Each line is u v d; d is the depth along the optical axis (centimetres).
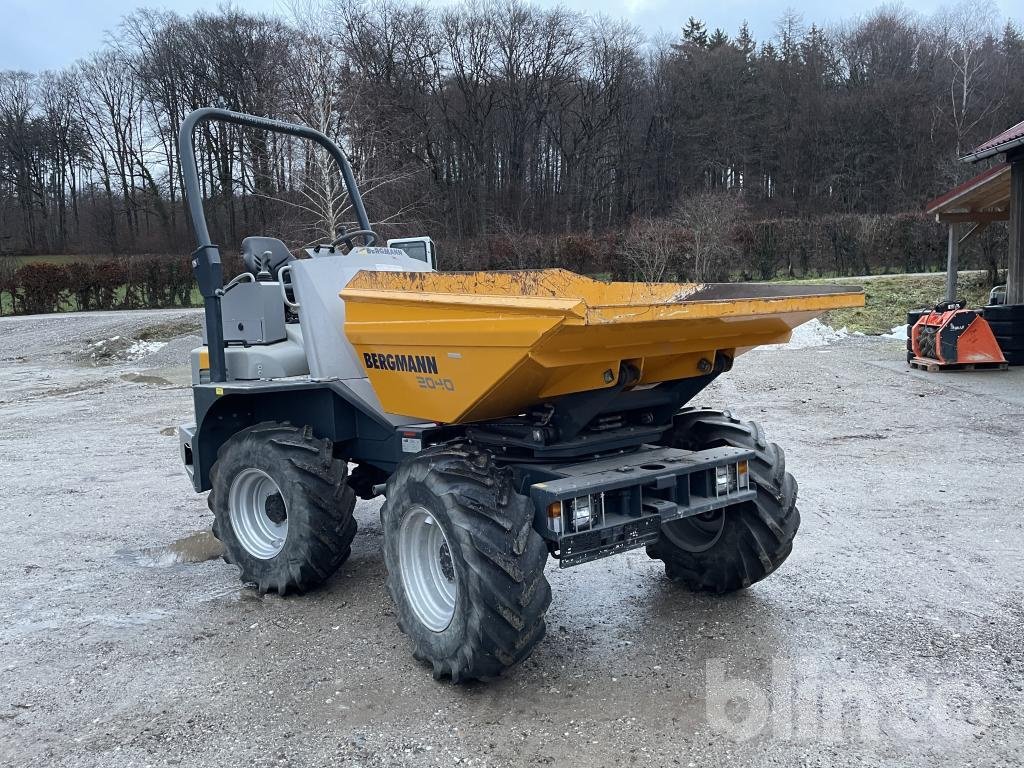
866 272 2650
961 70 4634
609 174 5378
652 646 381
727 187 5134
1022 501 598
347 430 450
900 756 287
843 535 532
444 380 362
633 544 342
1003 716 311
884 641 377
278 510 455
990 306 1350
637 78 5441
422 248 550
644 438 399
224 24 4525
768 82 5334
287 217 2362
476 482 329
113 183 5575
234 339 492
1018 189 1396
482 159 4941
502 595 311
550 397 348
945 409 984
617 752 294
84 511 660
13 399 1375
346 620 424
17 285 2920
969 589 435
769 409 1021
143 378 1533
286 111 2247
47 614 446
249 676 364
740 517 407
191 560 532
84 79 5491
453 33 4850
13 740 316
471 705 332
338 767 291
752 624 400
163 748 307
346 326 414
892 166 4784
